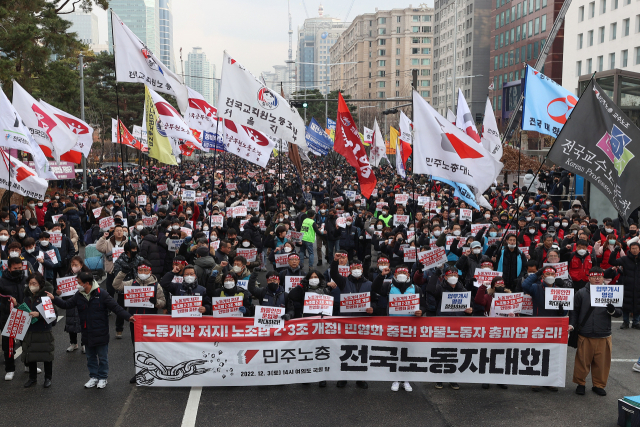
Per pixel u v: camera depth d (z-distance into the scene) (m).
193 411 8.27
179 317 8.87
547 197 24.34
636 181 9.33
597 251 13.45
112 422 7.90
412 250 13.64
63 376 9.57
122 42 13.93
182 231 13.52
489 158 10.91
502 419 8.09
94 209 19.41
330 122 43.78
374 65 158.25
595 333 8.85
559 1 75.81
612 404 8.64
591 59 60.19
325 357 9.08
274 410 8.32
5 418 7.99
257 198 24.11
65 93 30.86
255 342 8.96
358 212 19.86
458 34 108.88
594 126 9.72
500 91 94.62
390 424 7.91
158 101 19.30
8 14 25.73
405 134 26.89
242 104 13.33
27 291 8.87
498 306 9.24
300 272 10.71
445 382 9.31
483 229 13.15
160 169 54.19
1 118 12.77
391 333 9.05
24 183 14.00
